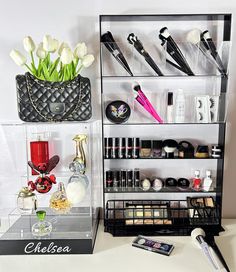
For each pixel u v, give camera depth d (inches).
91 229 39.9
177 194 49.2
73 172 44.3
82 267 35.0
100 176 49.1
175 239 41.7
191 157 45.3
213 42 42.3
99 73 46.2
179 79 46.4
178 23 45.1
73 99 42.7
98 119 47.6
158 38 44.9
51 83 41.8
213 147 45.3
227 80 42.7
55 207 40.5
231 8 44.6
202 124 47.3
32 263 36.1
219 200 45.2
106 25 45.2
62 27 45.2
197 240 39.5
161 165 48.7
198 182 46.0
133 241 40.7
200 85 46.4
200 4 44.6
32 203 41.1
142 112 44.7
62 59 38.5
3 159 48.3
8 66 45.9
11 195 49.0
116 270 34.2
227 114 47.1
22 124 43.3
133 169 48.6
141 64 43.8
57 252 38.0
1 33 45.1
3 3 44.4
